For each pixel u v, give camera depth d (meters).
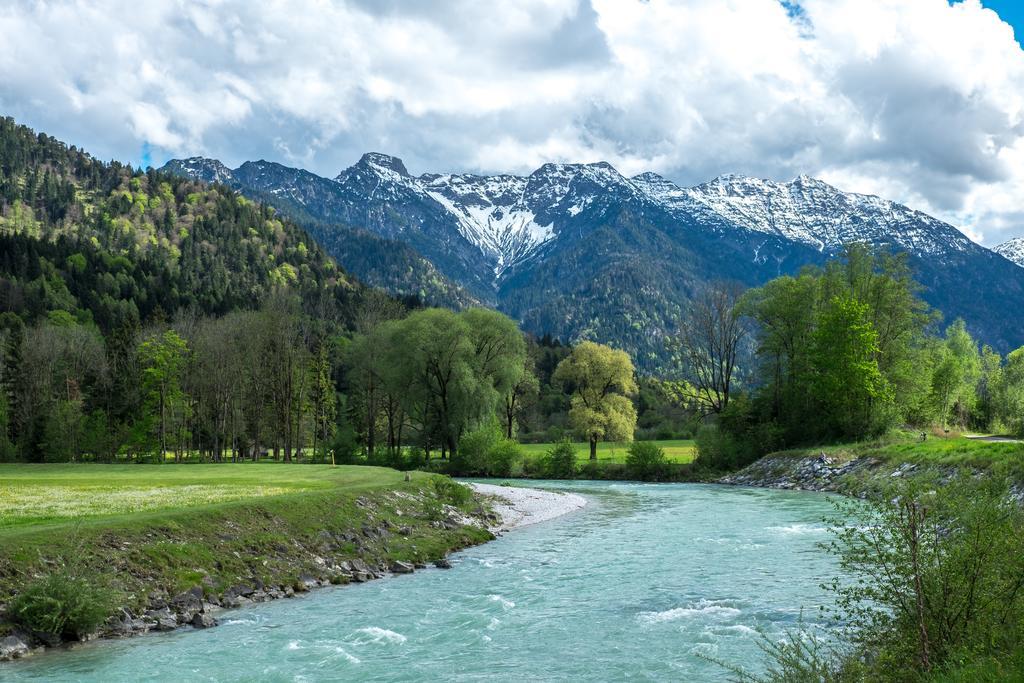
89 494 37.28
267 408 98.69
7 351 93.69
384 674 17.55
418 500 42.53
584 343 100.00
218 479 48.62
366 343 92.44
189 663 18.25
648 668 17.78
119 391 96.94
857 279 80.50
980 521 12.91
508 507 51.12
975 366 120.44
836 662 15.34
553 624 21.91
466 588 27.06
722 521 43.88
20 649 18.62
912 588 13.36
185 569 24.80
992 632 11.98
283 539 29.84
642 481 79.62
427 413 88.62
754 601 24.22
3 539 22.05
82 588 20.20
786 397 81.31
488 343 88.69
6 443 87.81
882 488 14.44
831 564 30.05
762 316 83.62
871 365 71.44
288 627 21.69
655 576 28.56
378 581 28.64
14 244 192.75
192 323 111.88
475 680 17.09
